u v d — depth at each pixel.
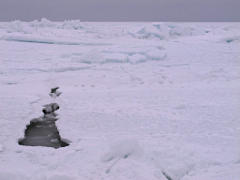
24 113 7.88
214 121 7.39
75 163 4.85
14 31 32.59
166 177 4.47
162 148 5.24
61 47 25.00
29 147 5.56
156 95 10.30
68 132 6.45
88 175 4.37
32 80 12.80
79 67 15.82
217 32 36.28
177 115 7.93
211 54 21.19
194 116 7.83
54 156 5.11
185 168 4.59
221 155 5.18
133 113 8.03
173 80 13.22
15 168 4.64
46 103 9.03
